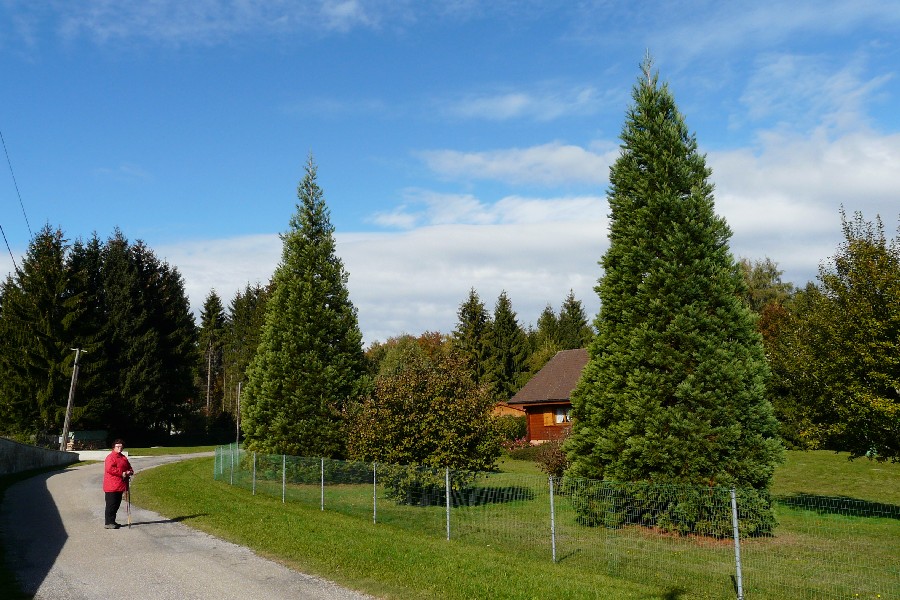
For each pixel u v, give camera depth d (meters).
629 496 13.43
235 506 17.83
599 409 14.56
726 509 12.46
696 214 14.47
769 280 59.25
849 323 15.50
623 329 14.61
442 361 18.98
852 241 16.31
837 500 18.59
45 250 53.12
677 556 11.22
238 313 89.00
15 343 51.56
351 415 22.50
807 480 24.30
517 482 15.69
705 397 13.24
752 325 13.77
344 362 25.25
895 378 14.98
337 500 17.45
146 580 10.07
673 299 13.98
